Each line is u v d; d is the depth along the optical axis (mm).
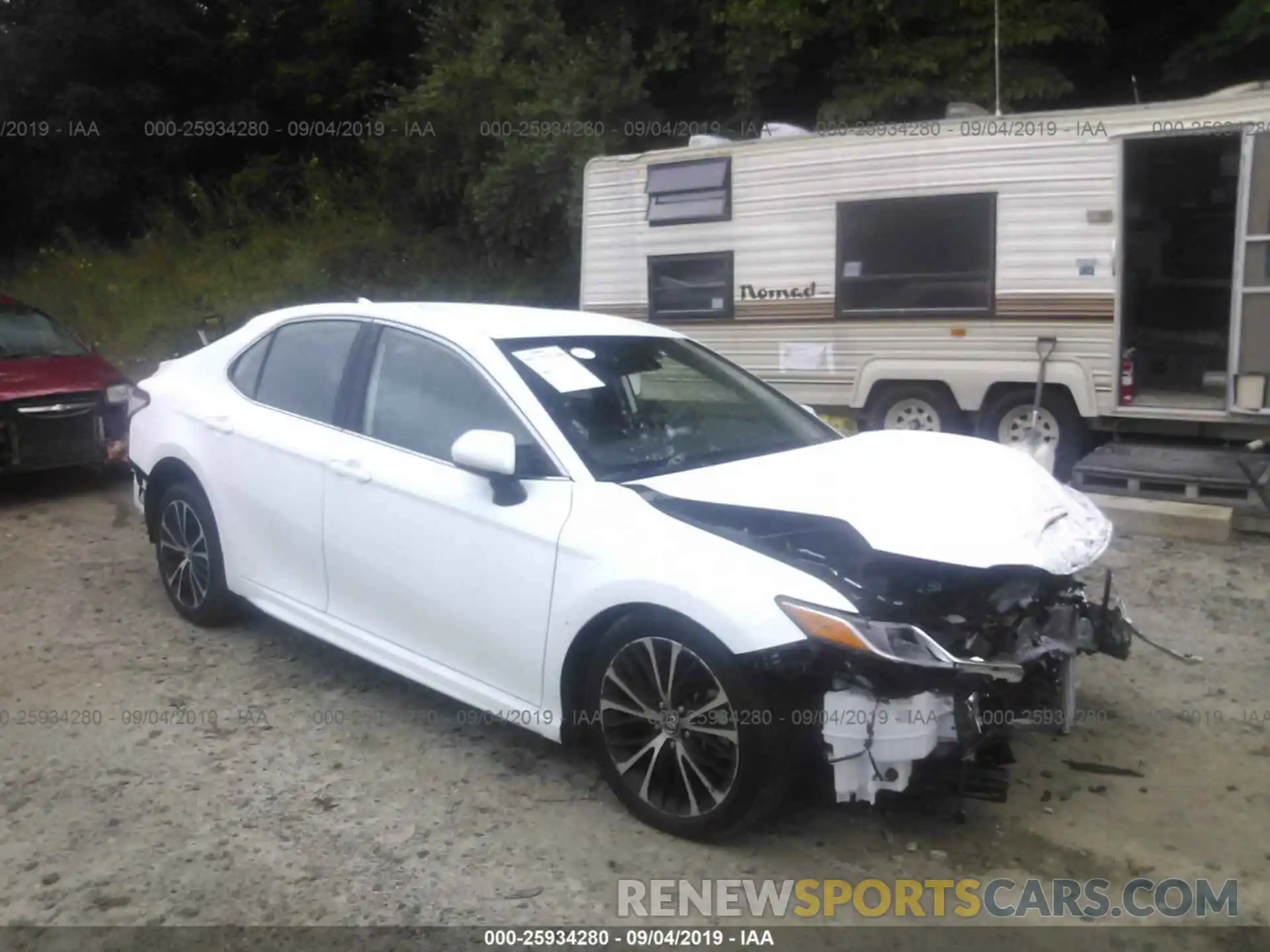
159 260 18891
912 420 10516
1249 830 4160
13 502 9328
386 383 5086
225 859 3955
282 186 20734
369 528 4875
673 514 4129
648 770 4102
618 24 17047
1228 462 8406
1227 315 10188
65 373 9352
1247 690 5371
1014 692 4145
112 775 4543
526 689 4367
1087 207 9297
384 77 20828
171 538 6176
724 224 11141
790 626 3672
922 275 10148
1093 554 4266
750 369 11172
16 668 5652
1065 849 4043
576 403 4645
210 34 21891
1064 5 14469
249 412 5617
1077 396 9531
